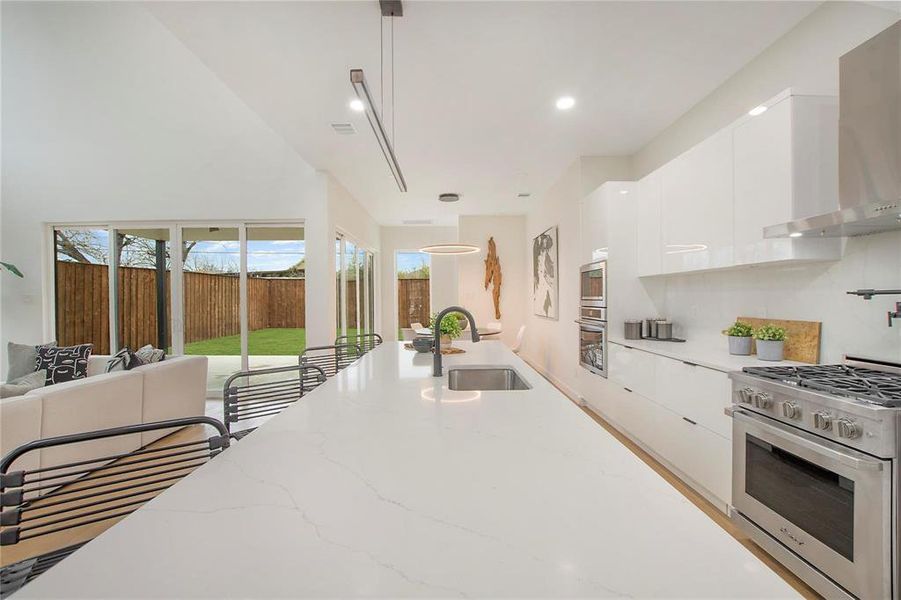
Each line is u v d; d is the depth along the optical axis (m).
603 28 2.28
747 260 2.24
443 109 3.22
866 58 1.63
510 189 5.67
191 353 5.21
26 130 5.09
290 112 3.28
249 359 5.21
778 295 2.44
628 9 2.13
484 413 1.32
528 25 2.24
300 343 5.22
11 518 1.01
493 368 2.37
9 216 5.09
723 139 2.42
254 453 0.98
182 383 3.70
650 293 3.65
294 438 1.09
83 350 3.88
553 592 0.50
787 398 1.71
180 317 5.21
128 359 3.35
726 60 2.60
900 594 1.33
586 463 0.91
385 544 0.60
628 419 3.28
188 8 2.08
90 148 5.09
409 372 2.12
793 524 1.67
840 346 2.05
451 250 4.75
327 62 2.57
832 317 2.09
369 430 1.15
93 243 5.21
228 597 0.49
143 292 5.21
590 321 4.04
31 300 5.06
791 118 1.95
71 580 0.52
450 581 0.52
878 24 1.88
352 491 0.78
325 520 0.67
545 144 3.98
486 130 3.63
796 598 0.48
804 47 2.24
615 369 3.50
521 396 1.56
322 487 0.80
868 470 1.37
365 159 4.46
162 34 4.91
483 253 7.37
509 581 0.52
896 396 1.43
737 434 1.99
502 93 2.98
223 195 5.09
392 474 0.85
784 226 1.87
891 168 1.55
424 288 9.19
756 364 2.20
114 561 0.56
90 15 4.87
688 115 3.29
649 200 3.35
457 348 3.12
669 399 2.68
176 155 5.11
